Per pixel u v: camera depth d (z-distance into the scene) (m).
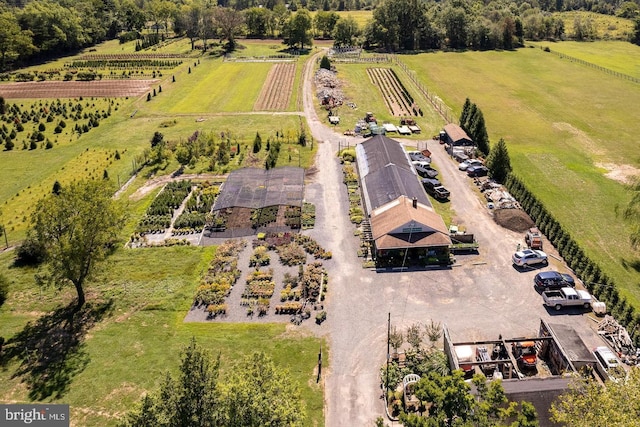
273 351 45.53
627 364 43.62
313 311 51.00
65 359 44.94
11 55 151.00
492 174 79.38
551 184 78.69
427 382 32.03
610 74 148.38
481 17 188.38
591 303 50.72
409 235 59.25
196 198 75.19
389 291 53.94
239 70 155.75
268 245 62.50
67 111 118.19
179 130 104.25
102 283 55.84
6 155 92.94
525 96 127.25
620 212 69.94
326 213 70.06
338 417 38.97
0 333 48.25
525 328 48.16
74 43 184.25
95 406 39.94
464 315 50.06
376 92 129.88
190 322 49.78
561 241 59.94
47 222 48.31
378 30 181.12
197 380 30.27
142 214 70.81
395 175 72.06
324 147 93.75
